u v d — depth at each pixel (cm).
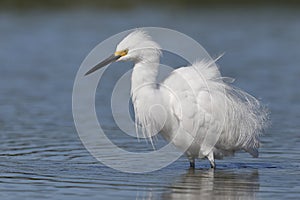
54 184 1230
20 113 2073
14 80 2733
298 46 3759
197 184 1256
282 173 1355
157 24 4559
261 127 1498
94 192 1174
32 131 1798
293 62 3216
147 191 1192
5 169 1354
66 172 1334
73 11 5231
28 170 1348
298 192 1186
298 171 1372
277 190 1205
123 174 1331
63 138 1709
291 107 2186
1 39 3941
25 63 3186
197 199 1150
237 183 1265
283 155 1531
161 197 1156
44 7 5375
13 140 1677
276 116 2041
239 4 5909
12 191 1177
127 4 5619
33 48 3647
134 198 1141
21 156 1490
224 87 1455
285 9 5641
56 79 2759
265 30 4422
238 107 1462
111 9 5362
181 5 5741
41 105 2219
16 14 5016
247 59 3309
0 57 3359
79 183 1241
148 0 5816
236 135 1455
